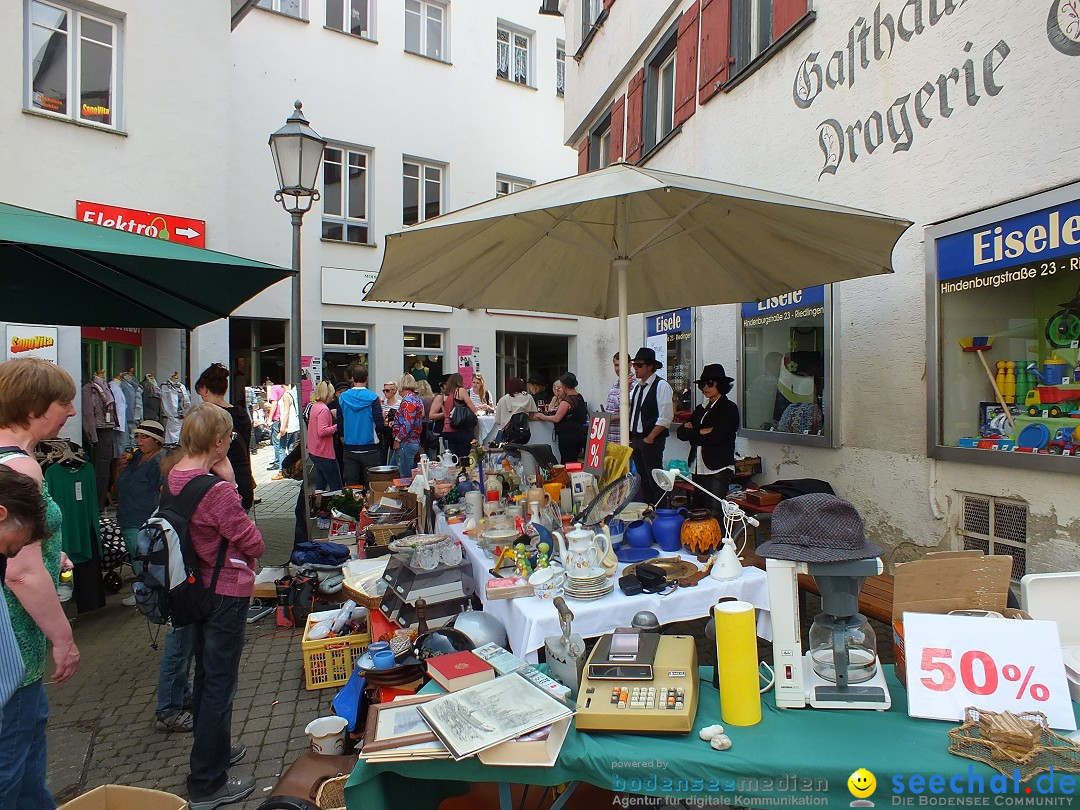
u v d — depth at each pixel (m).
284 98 11.81
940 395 3.95
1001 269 3.55
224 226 8.64
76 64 7.67
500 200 2.98
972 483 3.78
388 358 12.95
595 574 2.58
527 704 1.80
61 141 7.43
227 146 8.67
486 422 9.04
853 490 4.73
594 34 9.98
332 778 2.34
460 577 3.16
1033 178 3.34
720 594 2.66
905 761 1.62
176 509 2.60
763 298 4.51
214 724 2.67
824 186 4.91
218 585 2.63
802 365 5.31
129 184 7.90
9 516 1.75
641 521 3.15
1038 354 3.43
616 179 2.72
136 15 7.95
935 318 3.95
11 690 1.64
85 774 2.92
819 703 1.88
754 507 4.63
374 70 12.84
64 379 2.14
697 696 1.90
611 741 1.75
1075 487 3.21
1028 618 2.04
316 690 3.68
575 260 4.43
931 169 3.97
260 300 11.55
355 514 6.29
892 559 4.37
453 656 2.15
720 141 6.35
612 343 11.99
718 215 3.46
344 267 12.45
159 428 4.62
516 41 15.23
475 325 13.98
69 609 5.10
